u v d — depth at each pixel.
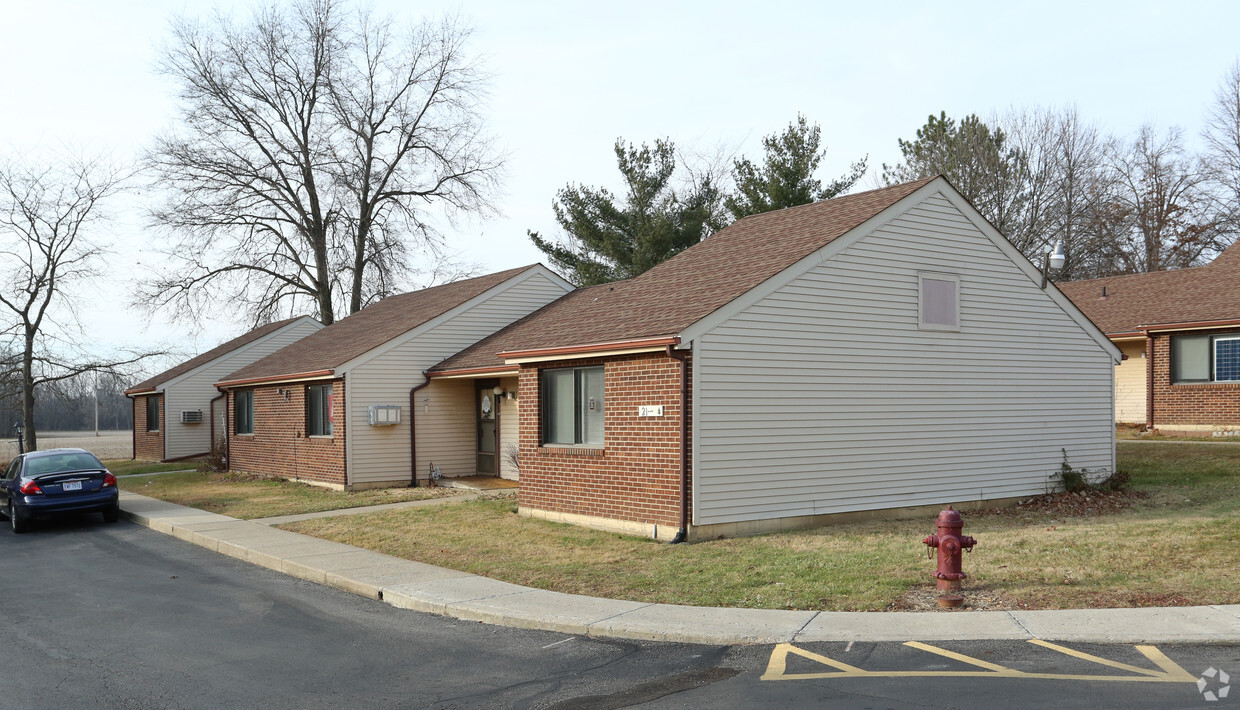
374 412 21.62
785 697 6.39
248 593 10.89
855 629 8.07
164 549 14.54
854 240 14.68
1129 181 45.19
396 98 41.28
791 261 13.98
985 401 16.19
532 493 16.17
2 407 38.97
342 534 14.73
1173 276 28.52
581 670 7.36
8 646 8.51
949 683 6.54
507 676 7.25
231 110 39.06
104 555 14.07
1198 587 8.99
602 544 13.02
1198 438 22.61
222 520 17.03
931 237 15.64
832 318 14.41
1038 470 16.81
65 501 17.08
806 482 14.02
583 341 14.71
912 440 15.22
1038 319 17.02
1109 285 30.19
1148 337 24.73
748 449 13.45
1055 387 17.17
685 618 8.70
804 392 14.05
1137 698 6.05
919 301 15.41
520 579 10.82
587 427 15.18
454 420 23.19
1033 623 7.99
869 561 10.98
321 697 6.79
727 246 17.64
